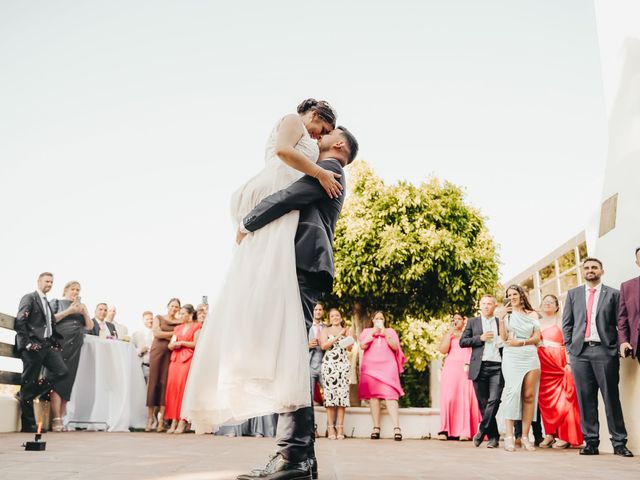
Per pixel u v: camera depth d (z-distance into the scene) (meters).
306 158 2.46
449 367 8.16
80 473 2.78
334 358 8.15
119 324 9.66
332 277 2.46
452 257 12.62
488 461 4.50
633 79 6.11
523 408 6.20
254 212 2.47
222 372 2.25
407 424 8.68
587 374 5.64
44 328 6.88
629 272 5.98
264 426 7.55
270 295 2.33
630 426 5.80
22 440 5.30
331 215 2.58
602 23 6.82
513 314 6.31
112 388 7.93
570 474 3.55
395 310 13.15
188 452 4.38
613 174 6.42
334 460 4.24
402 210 12.68
